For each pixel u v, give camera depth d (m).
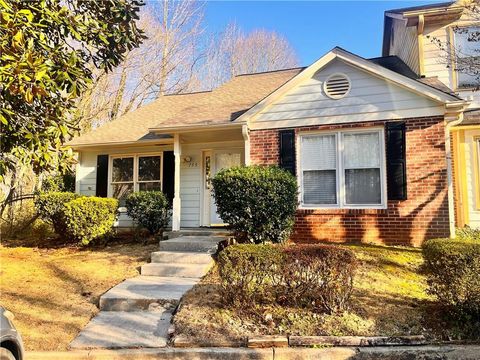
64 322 4.78
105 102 21.44
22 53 4.54
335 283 4.60
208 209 10.85
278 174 7.48
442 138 7.62
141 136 11.27
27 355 3.94
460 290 4.18
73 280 6.47
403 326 4.28
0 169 5.38
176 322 4.59
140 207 9.75
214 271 6.70
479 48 9.59
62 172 5.94
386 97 8.03
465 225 9.13
